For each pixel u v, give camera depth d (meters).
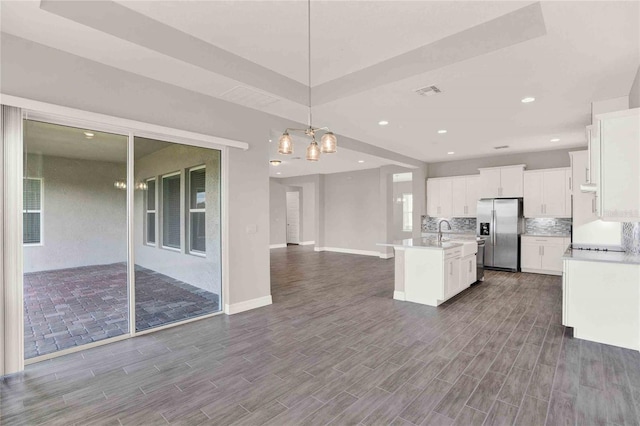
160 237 3.70
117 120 3.06
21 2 2.15
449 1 2.45
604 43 2.59
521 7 2.55
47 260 3.10
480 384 2.46
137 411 2.13
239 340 3.29
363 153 6.34
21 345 2.64
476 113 4.41
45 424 2.00
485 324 3.75
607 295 3.21
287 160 8.05
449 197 8.05
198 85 3.49
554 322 3.81
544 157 7.02
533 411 2.12
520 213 6.92
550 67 3.01
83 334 3.27
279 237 12.09
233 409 2.16
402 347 3.12
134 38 2.65
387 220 9.09
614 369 2.69
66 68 2.82
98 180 3.27
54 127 3.01
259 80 3.56
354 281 6.10
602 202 2.52
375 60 3.41
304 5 2.50
